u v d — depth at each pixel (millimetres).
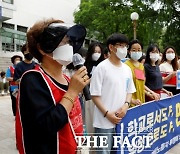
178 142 4430
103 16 27125
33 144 1359
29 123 1325
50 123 1282
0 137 4520
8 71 5012
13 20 28297
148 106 3318
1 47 23594
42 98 1314
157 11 23562
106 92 2605
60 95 1410
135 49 3512
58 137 1392
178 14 23375
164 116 3799
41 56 1474
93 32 31141
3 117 6078
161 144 3801
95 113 2717
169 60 5078
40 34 1384
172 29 23547
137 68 3586
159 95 3834
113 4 26469
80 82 1410
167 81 5078
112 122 2621
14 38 25062
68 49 1415
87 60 3697
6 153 3799
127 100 2779
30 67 3971
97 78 2600
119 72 2660
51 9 32656
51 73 1467
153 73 4094
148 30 23562
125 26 25891
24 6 29438
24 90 1320
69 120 1455
